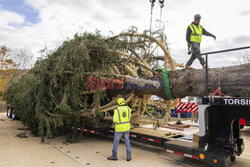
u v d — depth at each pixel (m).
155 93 4.97
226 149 3.72
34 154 4.57
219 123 3.86
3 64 17.72
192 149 3.79
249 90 3.55
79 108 5.66
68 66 5.24
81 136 6.21
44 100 5.74
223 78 3.81
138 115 5.85
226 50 3.43
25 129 8.17
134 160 4.26
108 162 4.07
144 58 5.86
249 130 9.01
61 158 4.30
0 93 16.38
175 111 14.06
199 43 5.59
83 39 5.57
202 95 4.23
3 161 4.04
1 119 11.63
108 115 6.77
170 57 5.02
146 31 5.09
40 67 5.85
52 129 6.00
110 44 5.48
